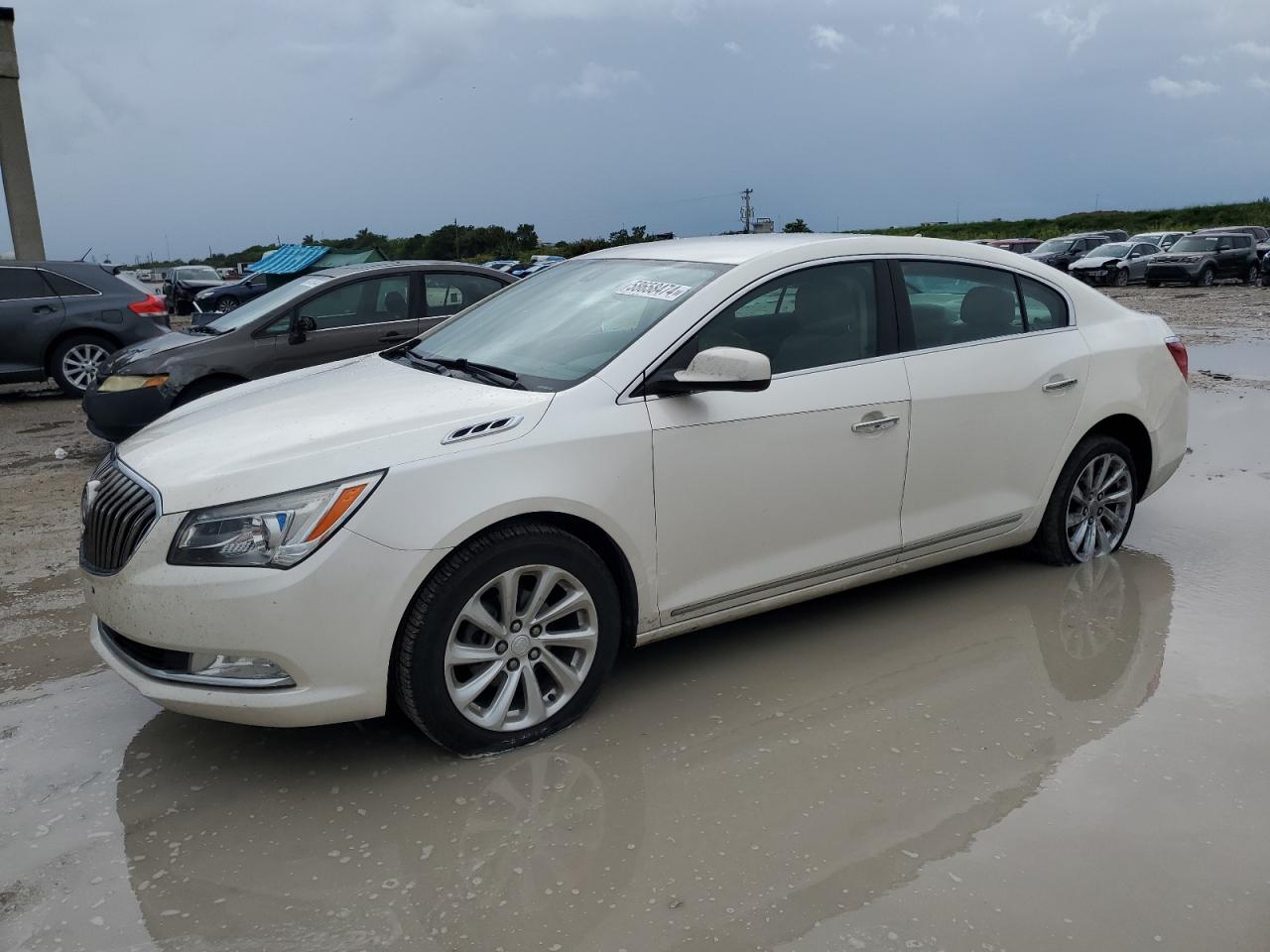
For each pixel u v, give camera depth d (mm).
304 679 2967
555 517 3291
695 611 3635
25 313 11023
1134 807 2926
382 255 23906
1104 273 29078
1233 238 28812
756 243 4082
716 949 2373
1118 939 2391
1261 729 3367
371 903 2553
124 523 3102
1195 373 10969
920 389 4043
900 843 2768
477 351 3977
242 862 2740
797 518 3787
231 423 3430
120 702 3701
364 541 2957
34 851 2805
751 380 3242
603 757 3242
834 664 3889
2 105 17484
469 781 3119
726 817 2900
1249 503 5965
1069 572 4824
